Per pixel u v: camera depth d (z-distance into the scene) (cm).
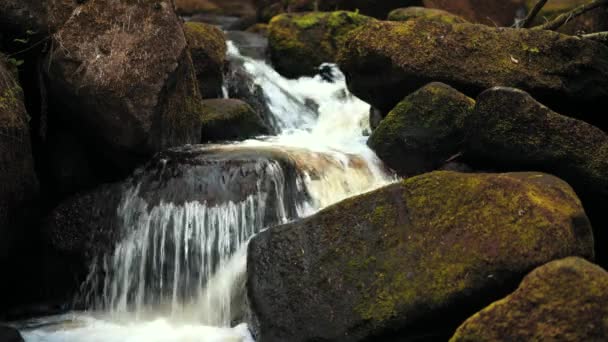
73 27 600
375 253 471
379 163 641
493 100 554
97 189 614
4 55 574
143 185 601
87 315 571
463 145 585
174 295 559
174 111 646
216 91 837
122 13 616
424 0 1210
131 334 525
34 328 543
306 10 1292
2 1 586
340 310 460
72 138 623
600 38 722
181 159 605
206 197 573
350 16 1041
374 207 491
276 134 827
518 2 1255
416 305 437
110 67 592
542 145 540
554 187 466
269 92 895
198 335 514
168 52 623
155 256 569
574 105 654
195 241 564
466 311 436
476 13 1242
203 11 1617
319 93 942
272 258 501
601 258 564
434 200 474
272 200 571
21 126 534
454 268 437
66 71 587
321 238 495
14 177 527
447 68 647
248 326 507
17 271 589
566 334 371
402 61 647
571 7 1203
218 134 732
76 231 595
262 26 1241
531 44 658
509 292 427
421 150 615
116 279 576
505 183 460
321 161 616
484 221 448
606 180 532
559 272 387
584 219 448
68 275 591
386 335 446
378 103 692
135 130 591
